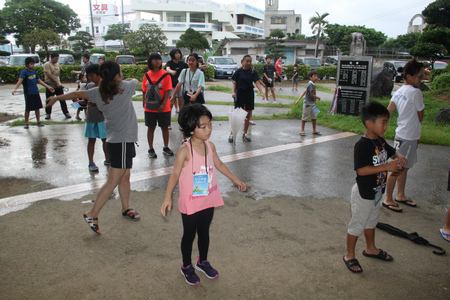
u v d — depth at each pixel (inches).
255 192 193.3
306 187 202.5
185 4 2165.4
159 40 1390.3
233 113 276.2
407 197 188.9
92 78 177.9
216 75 970.7
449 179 153.0
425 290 115.1
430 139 302.8
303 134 326.6
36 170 219.9
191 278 113.3
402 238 148.8
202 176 109.5
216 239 141.9
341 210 173.5
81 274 117.2
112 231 146.5
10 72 840.3
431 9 773.3
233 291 111.4
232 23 2363.4
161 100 242.7
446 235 148.8
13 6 1708.9
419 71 167.3
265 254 132.4
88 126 212.7
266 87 529.0
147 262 125.2
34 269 119.2
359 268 123.4
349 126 352.8
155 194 185.6
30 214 159.3
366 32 1955.0
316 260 129.6
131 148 147.3
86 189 190.4
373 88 515.2
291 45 1798.7
